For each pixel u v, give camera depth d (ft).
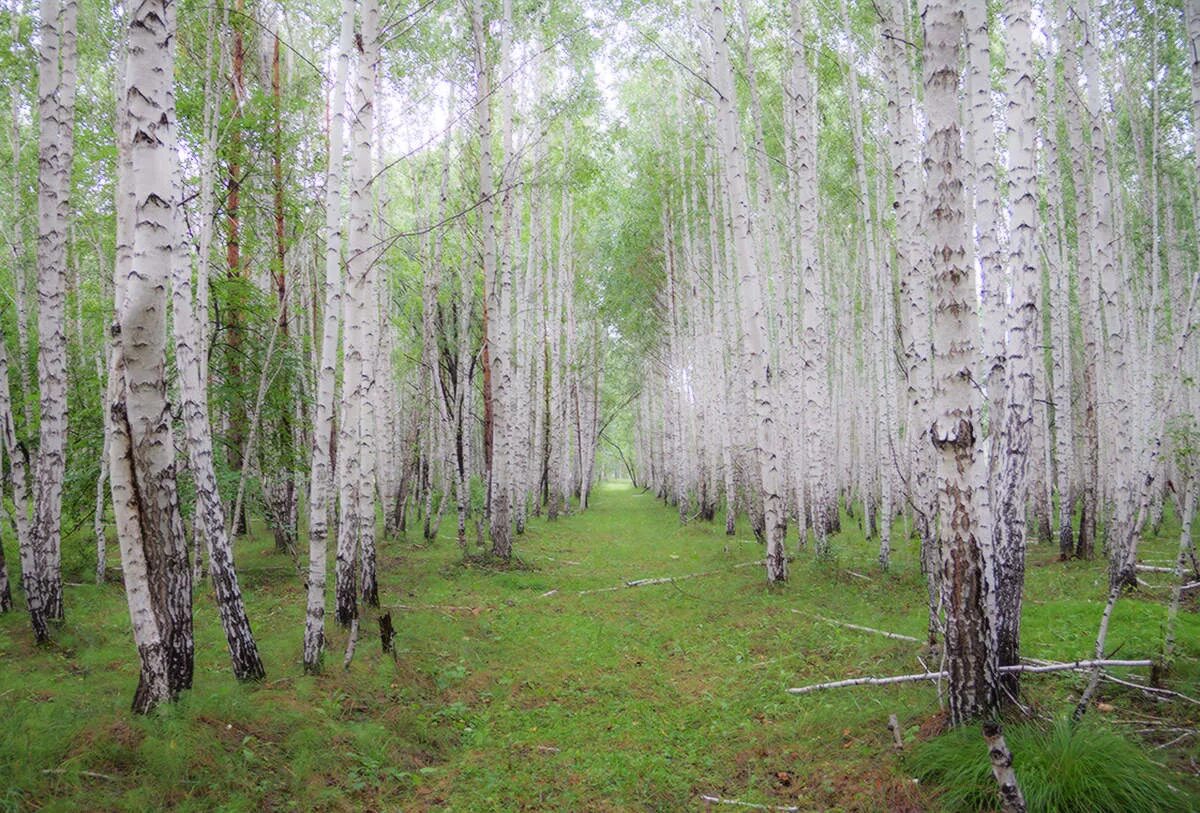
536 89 62.95
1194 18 18.37
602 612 34.99
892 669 22.75
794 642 27.53
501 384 47.91
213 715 17.60
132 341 16.30
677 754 19.13
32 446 36.19
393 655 24.70
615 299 92.58
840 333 77.71
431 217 58.70
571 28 54.44
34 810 13.10
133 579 16.75
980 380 28.35
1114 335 32.19
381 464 58.29
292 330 50.19
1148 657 20.65
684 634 30.48
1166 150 53.21
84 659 23.15
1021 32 21.93
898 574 38.27
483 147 47.83
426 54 48.29
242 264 43.45
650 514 91.91
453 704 22.54
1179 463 29.27
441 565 45.24
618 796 16.93
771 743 19.01
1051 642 23.35
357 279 28.12
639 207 77.10
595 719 21.70
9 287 45.32
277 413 42.22
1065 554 41.63
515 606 35.99
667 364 106.73
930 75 15.90
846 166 60.18
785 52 51.19
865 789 15.46
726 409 66.08
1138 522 21.50
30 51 33.88
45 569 25.89
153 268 16.37
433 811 16.53
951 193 15.74
